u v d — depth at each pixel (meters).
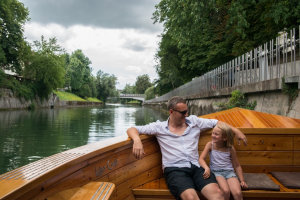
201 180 2.55
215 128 2.80
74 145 10.59
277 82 7.68
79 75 80.38
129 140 2.58
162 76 39.72
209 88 17.97
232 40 16.84
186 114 2.85
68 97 70.31
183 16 10.64
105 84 119.69
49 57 41.72
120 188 2.52
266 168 3.23
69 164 1.72
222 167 2.78
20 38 35.69
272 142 3.22
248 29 14.71
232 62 13.01
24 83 39.50
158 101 57.72
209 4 10.30
